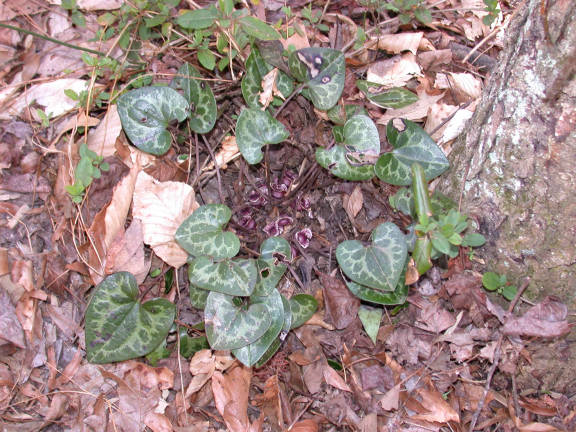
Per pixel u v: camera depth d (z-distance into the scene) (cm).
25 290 47
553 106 42
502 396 50
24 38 58
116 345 47
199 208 48
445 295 52
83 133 55
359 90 61
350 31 63
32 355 46
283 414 49
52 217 51
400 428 48
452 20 68
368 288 49
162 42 60
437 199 50
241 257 53
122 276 47
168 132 52
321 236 57
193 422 48
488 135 47
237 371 50
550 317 47
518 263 48
